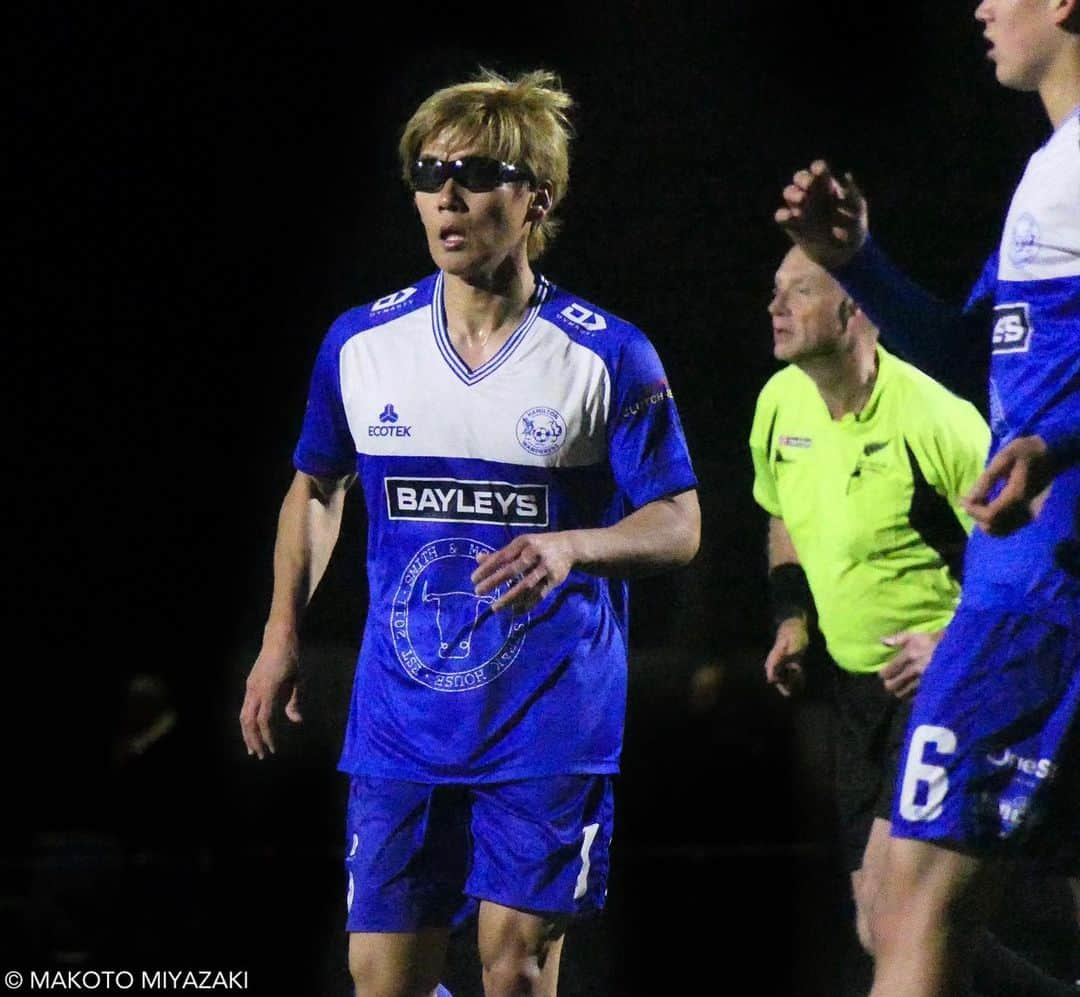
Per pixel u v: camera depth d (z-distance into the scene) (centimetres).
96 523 3791
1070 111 919
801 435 1577
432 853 1155
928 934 873
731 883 2638
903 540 1534
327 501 1229
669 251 3491
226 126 3562
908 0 3294
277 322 3725
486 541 1136
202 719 3725
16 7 3428
